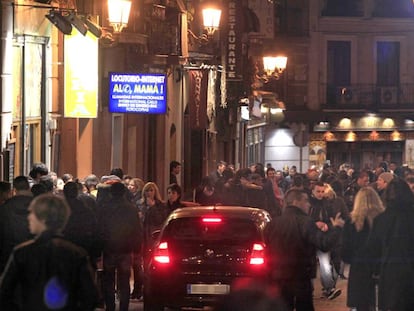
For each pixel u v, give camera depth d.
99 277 33.22
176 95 68.38
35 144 42.38
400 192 27.09
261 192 48.44
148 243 35.84
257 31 89.25
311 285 27.42
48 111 42.91
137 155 57.53
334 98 121.75
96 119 48.34
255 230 30.61
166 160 64.62
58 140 44.06
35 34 41.09
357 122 121.50
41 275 17.61
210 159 83.88
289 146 119.88
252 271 30.06
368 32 122.50
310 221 27.19
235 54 76.94
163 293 30.50
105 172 49.06
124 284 31.55
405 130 122.75
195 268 30.33
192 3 68.06
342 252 28.53
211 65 70.25
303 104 120.56
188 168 74.06
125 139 54.09
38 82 42.19
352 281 28.36
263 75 92.38
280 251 27.27
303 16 120.62
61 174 45.12
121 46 51.00
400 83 123.12
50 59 42.84
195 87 65.94
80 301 17.83
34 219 17.78
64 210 17.88
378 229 27.27
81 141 47.19
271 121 111.12
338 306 35.97
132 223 31.33
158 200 36.41
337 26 121.56
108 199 33.03
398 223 27.02
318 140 121.31
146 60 53.59
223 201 48.25
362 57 122.50
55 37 43.12
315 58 120.94
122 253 31.38
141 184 39.72
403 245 26.89
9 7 38.06
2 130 37.84
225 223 30.78
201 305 30.27
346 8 121.88
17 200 26.58
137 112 46.31
